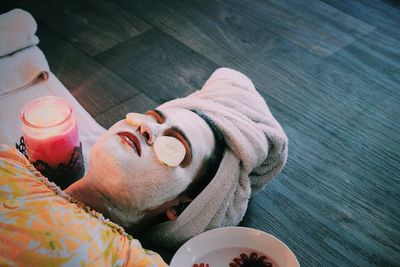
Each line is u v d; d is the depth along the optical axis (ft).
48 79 4.55
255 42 5.65
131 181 2.78
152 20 5.85
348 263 3.55
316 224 3.79
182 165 2.94
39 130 3.24
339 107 4.89
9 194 2.46
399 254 3.64
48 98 3.46
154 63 5.24
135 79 5.02
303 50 5.58
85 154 3.94
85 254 2.36
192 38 5.63
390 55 5.61
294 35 5.80
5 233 2.24
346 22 6.06
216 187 3.18
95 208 3.01
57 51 5.30
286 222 3.79
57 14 5.83
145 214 3.02
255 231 3.18
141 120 2.97
